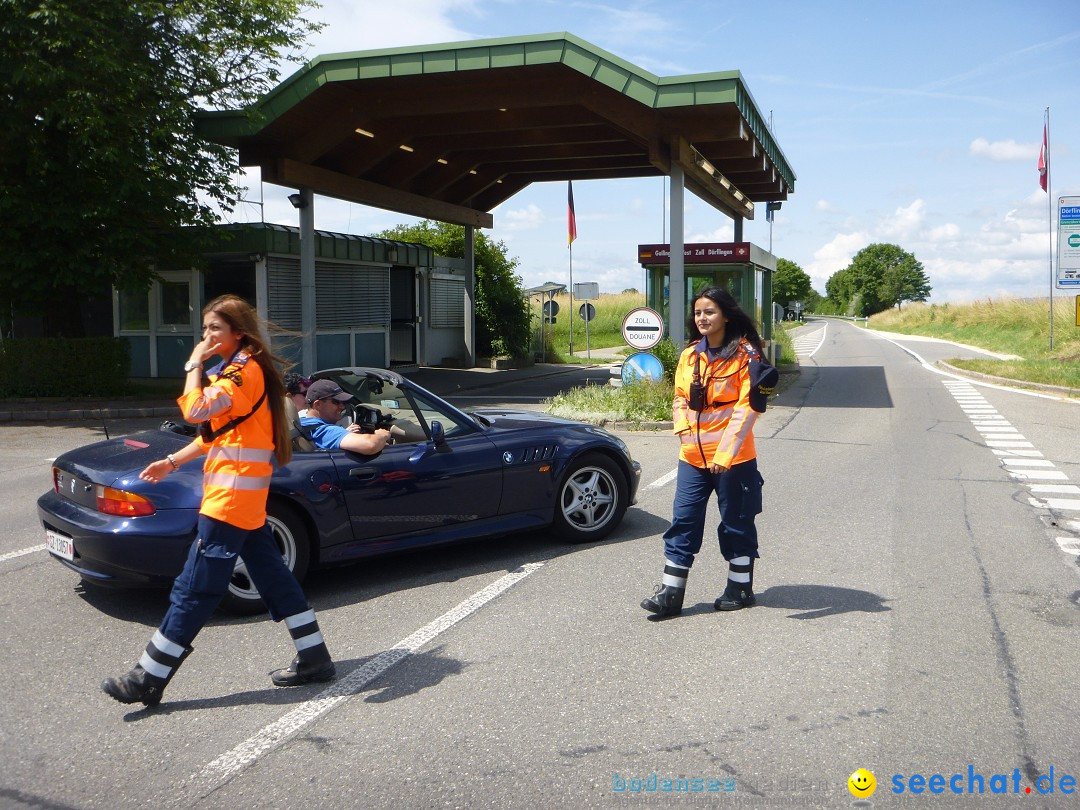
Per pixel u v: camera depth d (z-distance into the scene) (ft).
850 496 28.14
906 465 33.78
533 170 85.20
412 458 19.31
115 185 52.08
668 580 16.88
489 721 12.63
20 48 47.96
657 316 49.90
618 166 83.41
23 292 52.80
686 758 11.50
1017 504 26.86
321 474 18.01
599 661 14.82
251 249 64.28
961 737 12.04
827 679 13.97
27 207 50.08
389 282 82.17
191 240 56.80
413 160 72.74
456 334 95.45
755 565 20.47
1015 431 43.06
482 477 20.39
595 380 79.36
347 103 59.21
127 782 11.07
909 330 213.66
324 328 73.31
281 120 56.59
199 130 56.18
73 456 18.26
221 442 13.07
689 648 15.35
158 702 13.15
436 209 81.51
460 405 57.47
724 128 54.03
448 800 10.55
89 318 73.36
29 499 28.81
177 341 69.10
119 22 51.85
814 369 88.94
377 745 11.96
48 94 49.80
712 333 16.55
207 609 13.10
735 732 12.21
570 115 62.13
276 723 12.67
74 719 12.90
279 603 13.89
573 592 18.62
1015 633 15.99
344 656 15.26
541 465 21.47
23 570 20.57
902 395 61.52
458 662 14.88
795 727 12.35
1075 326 98.43
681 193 56.59
